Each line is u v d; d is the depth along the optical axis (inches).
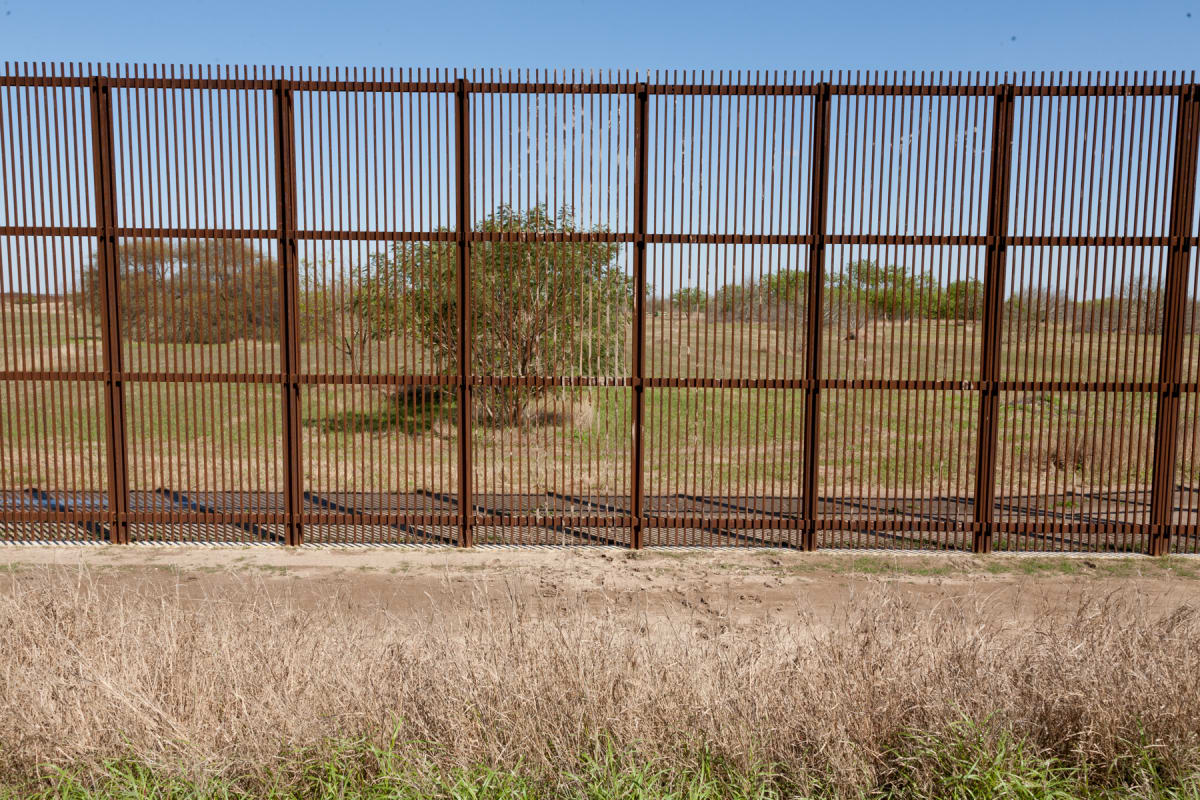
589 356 317.4
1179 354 308.8
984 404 314.2
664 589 280.1
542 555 316.2
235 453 479.5
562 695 168.1
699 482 442.0
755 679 175.0
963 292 339.6
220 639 189.8
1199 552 323.6
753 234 308.0
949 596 271.1
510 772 150.5
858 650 187.8
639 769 152.0
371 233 311.0
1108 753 159.3
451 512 362.0
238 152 309.4
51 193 307.9
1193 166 303.3
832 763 152.3
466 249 313.7
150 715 160.9
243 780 154.6
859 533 323.6
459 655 185.6
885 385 313.6
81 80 306.7
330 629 205.9
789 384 314.5
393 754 154.5
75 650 184.4
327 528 337.7
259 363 537.3
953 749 157.8
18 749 156.6
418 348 515.2
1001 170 305.1
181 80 307.4
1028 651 187.9
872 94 305.0
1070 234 305.3
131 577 284.8
